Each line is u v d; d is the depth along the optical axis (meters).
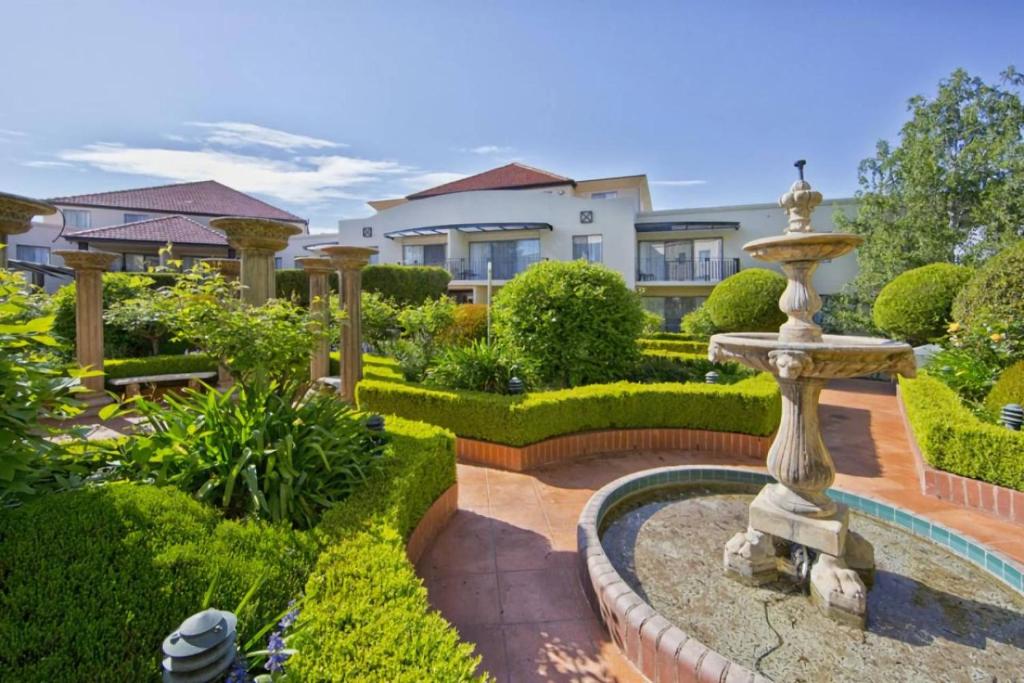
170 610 1.67
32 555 1.80
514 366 6.40
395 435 3.88
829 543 2.65
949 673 2.12
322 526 2.36
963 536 3.12
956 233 13.86
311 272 8.20
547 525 3.86
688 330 14.32
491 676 2.24
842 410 8.41
